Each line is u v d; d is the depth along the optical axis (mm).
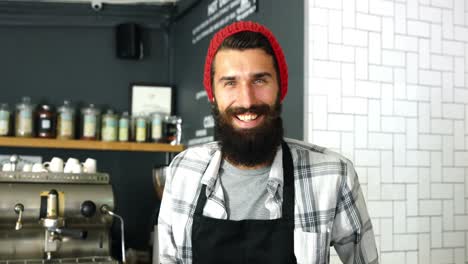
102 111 3277
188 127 3168
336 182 1399
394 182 2135
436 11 2240
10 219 2256
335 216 1418
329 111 2064
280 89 1404
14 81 3145
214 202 1406
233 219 1385
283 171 1416
